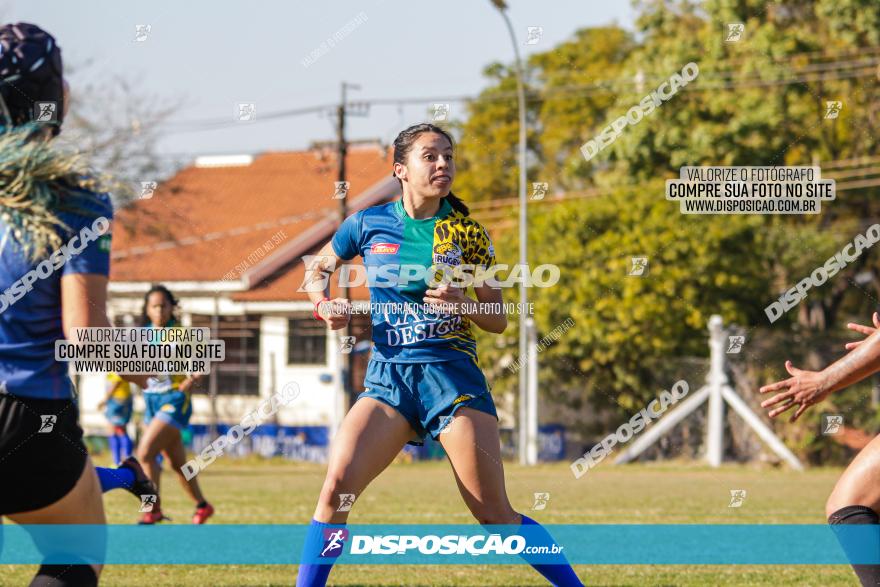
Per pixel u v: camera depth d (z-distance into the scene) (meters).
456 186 63.41
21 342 7.55
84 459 7.78
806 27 60.00
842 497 9.63
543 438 55.00
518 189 63.47
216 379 59.25
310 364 60.16
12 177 7.52
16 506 7.48
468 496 11.09
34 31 8.01
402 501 26.55
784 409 10.02
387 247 11.41
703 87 55.84
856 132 57.47
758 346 54.62
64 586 7.54
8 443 7.39
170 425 19.88
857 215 61.62
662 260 53.78
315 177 64.62
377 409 11.06
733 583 14.48
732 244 54.25
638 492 31.06
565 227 54.88
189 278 59.41
